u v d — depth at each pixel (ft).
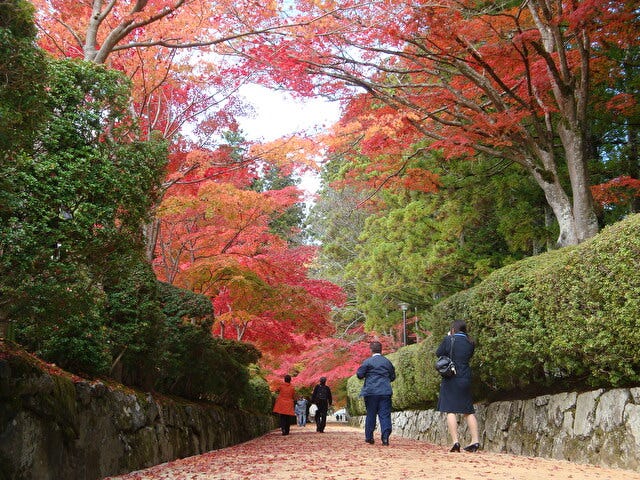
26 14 13.88
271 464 23.97
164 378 33.47
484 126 39.58
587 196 38.58
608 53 43.24
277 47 37.19
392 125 40.60
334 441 43.39
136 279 26.78
